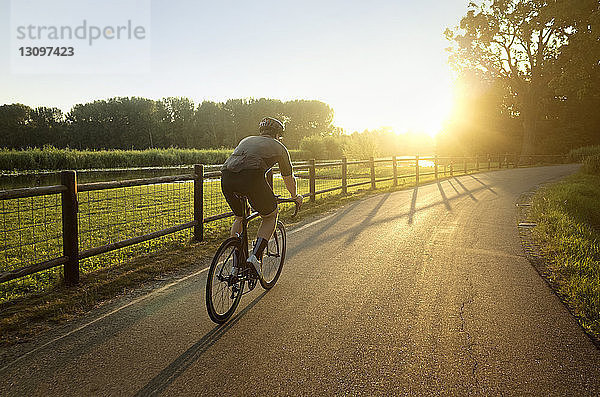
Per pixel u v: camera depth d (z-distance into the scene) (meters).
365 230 7.85
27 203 11.69
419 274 5.11
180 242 6.84
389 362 3.01
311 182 11.73
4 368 2.94
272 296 4.37
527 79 43.47
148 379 2.79
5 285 4.83
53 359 3.07
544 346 3.26
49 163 26.48
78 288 4.61
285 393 2.63
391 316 3.83
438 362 3.01
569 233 7.24
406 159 18.09
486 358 3.07
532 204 11.18
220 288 3.71
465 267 5.41
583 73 21.38
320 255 6.03
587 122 49.12
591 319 3.77
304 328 3.58
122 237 7.32
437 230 7.83
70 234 4.67
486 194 14.05
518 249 6.37
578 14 19.22
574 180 20.41
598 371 2.89
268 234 4.20
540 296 4.36
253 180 3.86
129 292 4.53
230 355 3.12
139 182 5.72
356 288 4.61
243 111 87.50
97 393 2.64
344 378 2.80
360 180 20.72
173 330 3.56
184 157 35.25
